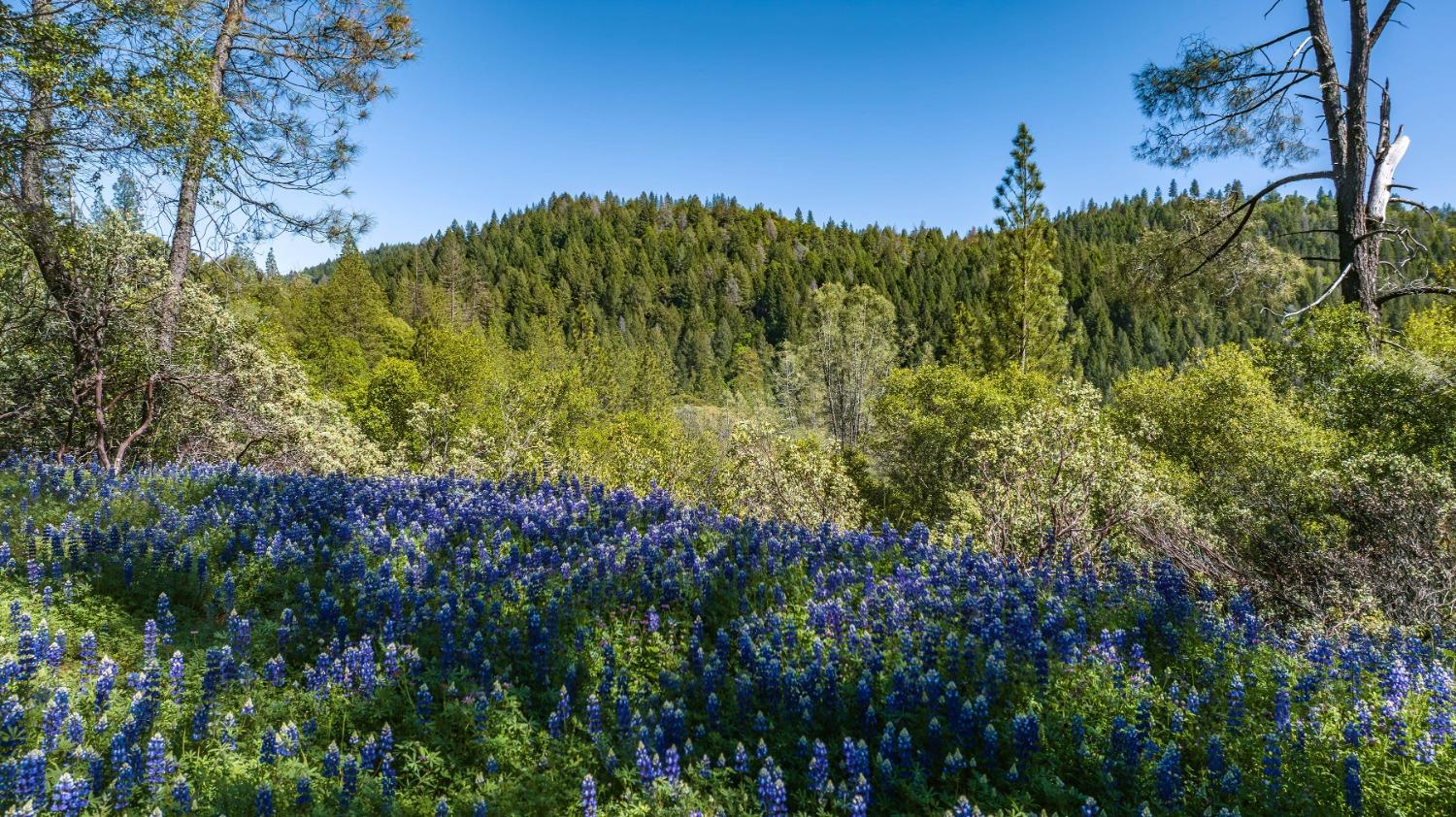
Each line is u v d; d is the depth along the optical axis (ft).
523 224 643.04
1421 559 28.60
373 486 37.19
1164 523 34.88
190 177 43.42
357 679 18.44
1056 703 19.04
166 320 48.11
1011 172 112.16
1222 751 16.88
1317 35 55.31
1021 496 39.96
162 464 47.93
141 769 13.88
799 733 17.89
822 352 149.07
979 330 122.62
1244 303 73.10
